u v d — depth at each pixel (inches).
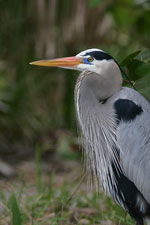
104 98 280.1
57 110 600.7
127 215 329.1
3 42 567.5
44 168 481.4
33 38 557.3
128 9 464.4
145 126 269.4
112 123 275.0
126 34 571.2
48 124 586.9
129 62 292.0
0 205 348.8
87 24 546.0
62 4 538.6
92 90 279.4
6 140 563.8
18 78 575.5
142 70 288.4
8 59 573.9
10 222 320.8
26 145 561.0
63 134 562.6
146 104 276.2
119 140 271.6
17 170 470.6
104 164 283.7
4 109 562.6
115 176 280.2
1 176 450.0
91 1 392.8
